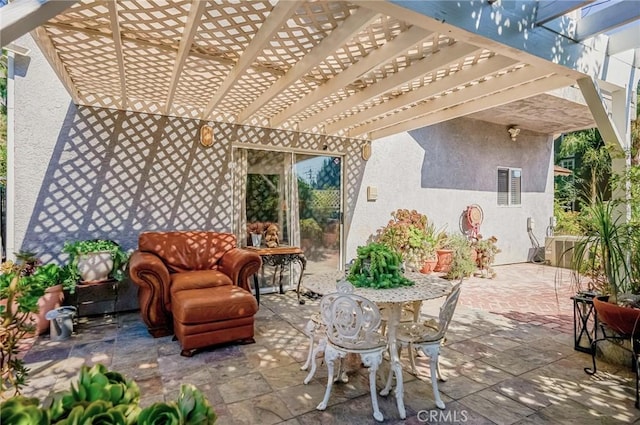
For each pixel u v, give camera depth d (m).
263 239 5.29
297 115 5.04
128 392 0.98
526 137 8.27
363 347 2.22
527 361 3.02
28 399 0.85
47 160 3.99
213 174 4.91
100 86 3.87
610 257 2.86
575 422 2.16
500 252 7.57
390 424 2.13
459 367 2.90
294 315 4.29
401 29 2.55
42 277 3.49
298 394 2.47
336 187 6.01
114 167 4.32
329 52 2.62
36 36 2.43
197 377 2.70
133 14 2.36
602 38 3.06
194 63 3.15
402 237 5.98
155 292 3.51
